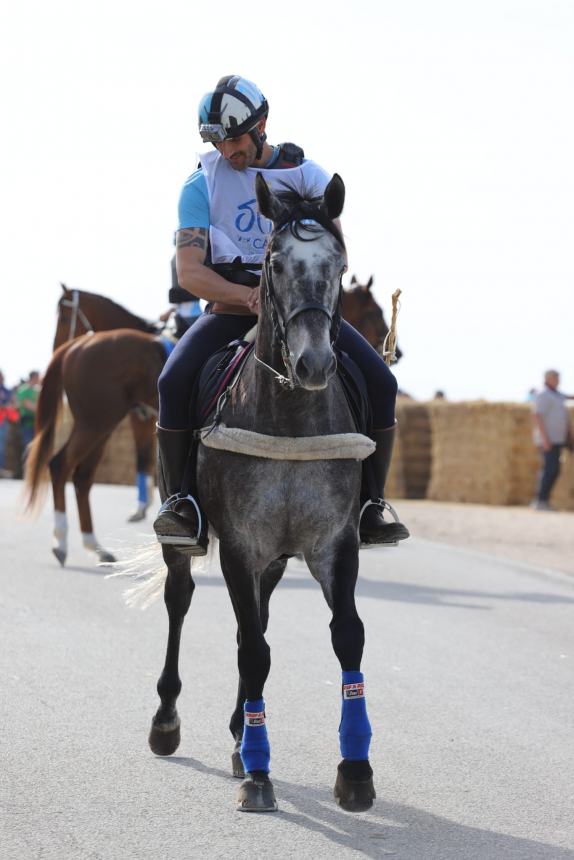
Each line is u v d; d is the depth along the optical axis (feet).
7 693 39.58
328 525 29.40
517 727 37.24
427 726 37.17
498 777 32.19
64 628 50.88
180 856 26.20
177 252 33.24
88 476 73.10
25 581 63.41
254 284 33.37
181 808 29.35
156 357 72.02
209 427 30.27
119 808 29.22
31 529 89.76
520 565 76.28
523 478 135.54
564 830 28.22
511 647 49.44
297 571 73.26
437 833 27.89
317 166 33.94
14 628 50.39
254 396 29.63
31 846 26.50
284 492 29.17
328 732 36.27
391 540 32.86
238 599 29.91
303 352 26.78
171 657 34.09
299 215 28.66
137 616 54.44
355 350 33.17
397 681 42.96
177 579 34.24
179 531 30.86
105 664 44.37
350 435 29.19
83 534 73.00
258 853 26.48
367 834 27.78
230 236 33.40
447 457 139.85
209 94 32.76
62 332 79.05
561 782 31.83
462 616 56.49
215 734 36.06
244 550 29.84
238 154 33.04
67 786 30.73
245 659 29.73
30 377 156.97
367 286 72.08
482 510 124.36
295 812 29.27
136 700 39.40
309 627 52.60
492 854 26.55
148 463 93.20
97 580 64.85
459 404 138.82
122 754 33.68
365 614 56.49
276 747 34.65
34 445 72.38
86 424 71.05
